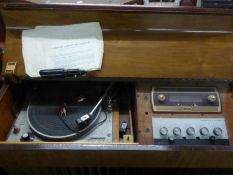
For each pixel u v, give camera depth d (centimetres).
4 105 95
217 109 96
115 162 86
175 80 100
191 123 94
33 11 93
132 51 99
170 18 96
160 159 84
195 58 99
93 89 106
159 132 91
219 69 99
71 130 93
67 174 108
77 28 97
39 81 105
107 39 99
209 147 80
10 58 97
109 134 96
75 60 96
